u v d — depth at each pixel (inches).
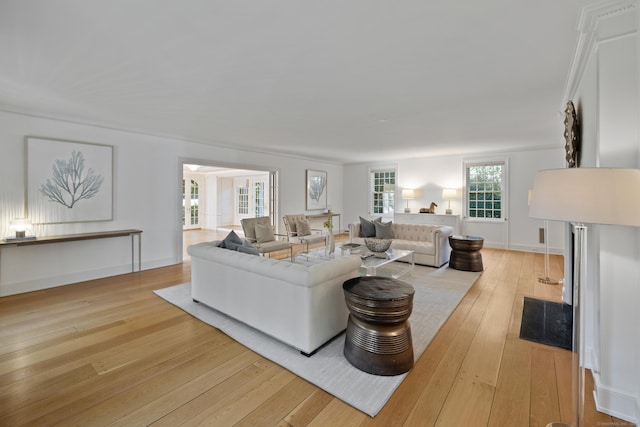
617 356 67.7
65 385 76.9
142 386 76.9
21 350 93.8
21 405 69.4
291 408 69.6
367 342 83.1
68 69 98.3
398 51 86.6
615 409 67.4
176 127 177.6
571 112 103.7
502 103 132.5
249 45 83.1
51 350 94.0
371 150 265.4
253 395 74.0
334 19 70.8
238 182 454.3
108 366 85.5
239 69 98.3
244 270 108.1
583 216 51.3
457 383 78.6
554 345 98.4
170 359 89.5
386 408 69.5
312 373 82.5
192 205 426.9
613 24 66.2
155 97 125.0
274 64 94.8
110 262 178.1
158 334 105.1
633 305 66.3
